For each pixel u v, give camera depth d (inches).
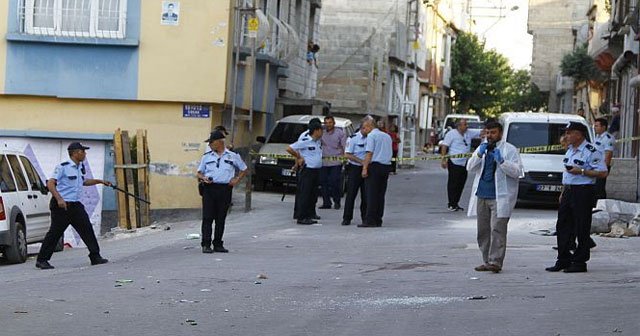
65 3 960.3
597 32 1724.9
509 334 374.0
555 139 989.2
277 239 738.2
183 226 917.8
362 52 1817.2
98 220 982.4
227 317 418.0
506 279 523.2
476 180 553.6
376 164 800.9
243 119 999.0
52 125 979.3
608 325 386.6
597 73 2096.5
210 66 964.0
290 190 1158.3
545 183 946.7
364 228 802.2
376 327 392.5
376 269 573.6
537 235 750.5
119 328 395.5
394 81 2166.6
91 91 967.6
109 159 983.0
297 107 1379.2
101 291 497.7
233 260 624.1
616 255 625.6
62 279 562.9
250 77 1119.6
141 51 964.6
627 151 1424.7
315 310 433.4
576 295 462.3
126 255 699.4
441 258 619.5
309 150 832.3
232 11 979.3
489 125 540.4
